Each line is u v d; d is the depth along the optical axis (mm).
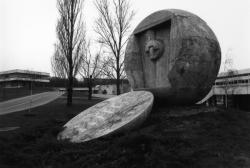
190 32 9906
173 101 10391
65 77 28547
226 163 6148
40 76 80812
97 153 6832
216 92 36531
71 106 25828
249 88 33250
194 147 6977
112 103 10477
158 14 11227
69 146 7539
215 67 10352
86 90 75875
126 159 6133
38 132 9211
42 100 37812
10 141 8352
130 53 12477
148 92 10148
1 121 17000
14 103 34000
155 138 6914
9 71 80125
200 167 5980
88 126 8969
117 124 8336
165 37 11312
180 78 9781
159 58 11445
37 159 6906
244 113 11125
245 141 7668
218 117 9680
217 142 7434
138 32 12320
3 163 6762
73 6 24453
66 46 24750
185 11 10844
